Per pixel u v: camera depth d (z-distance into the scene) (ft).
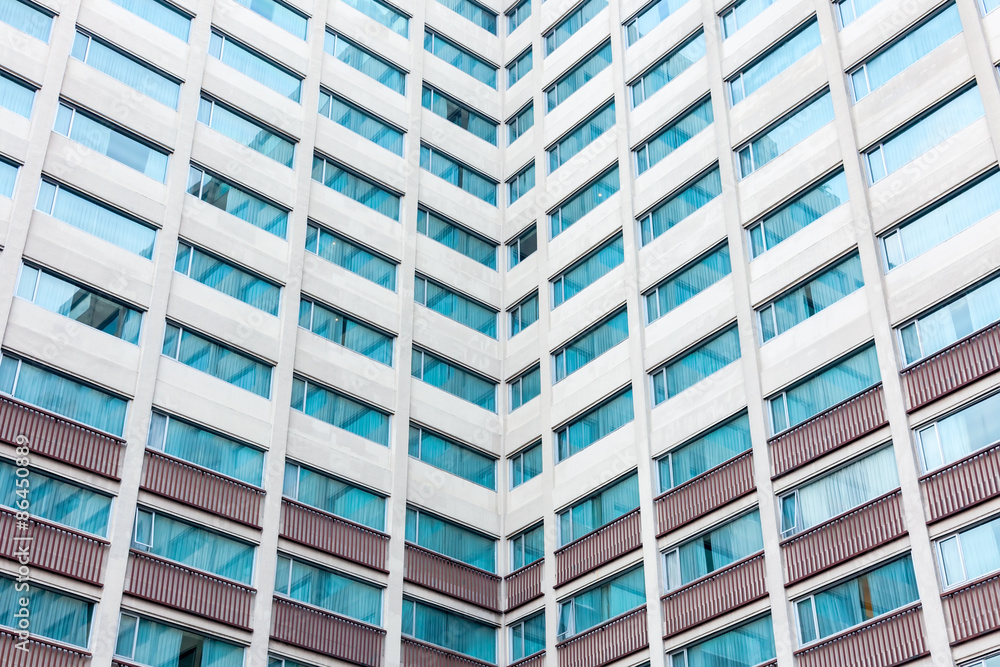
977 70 113.29
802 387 117.08
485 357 152.87
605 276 145.07
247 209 138.00
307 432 130.62
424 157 161.17
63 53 129.59
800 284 121.60
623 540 126.82
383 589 128.67
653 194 142.82
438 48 171.73
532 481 142.51
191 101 138.10
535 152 165.07
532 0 178.29
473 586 136.15
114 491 113.50
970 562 98.07
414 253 151.12
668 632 117.39
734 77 139.54
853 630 102.73
